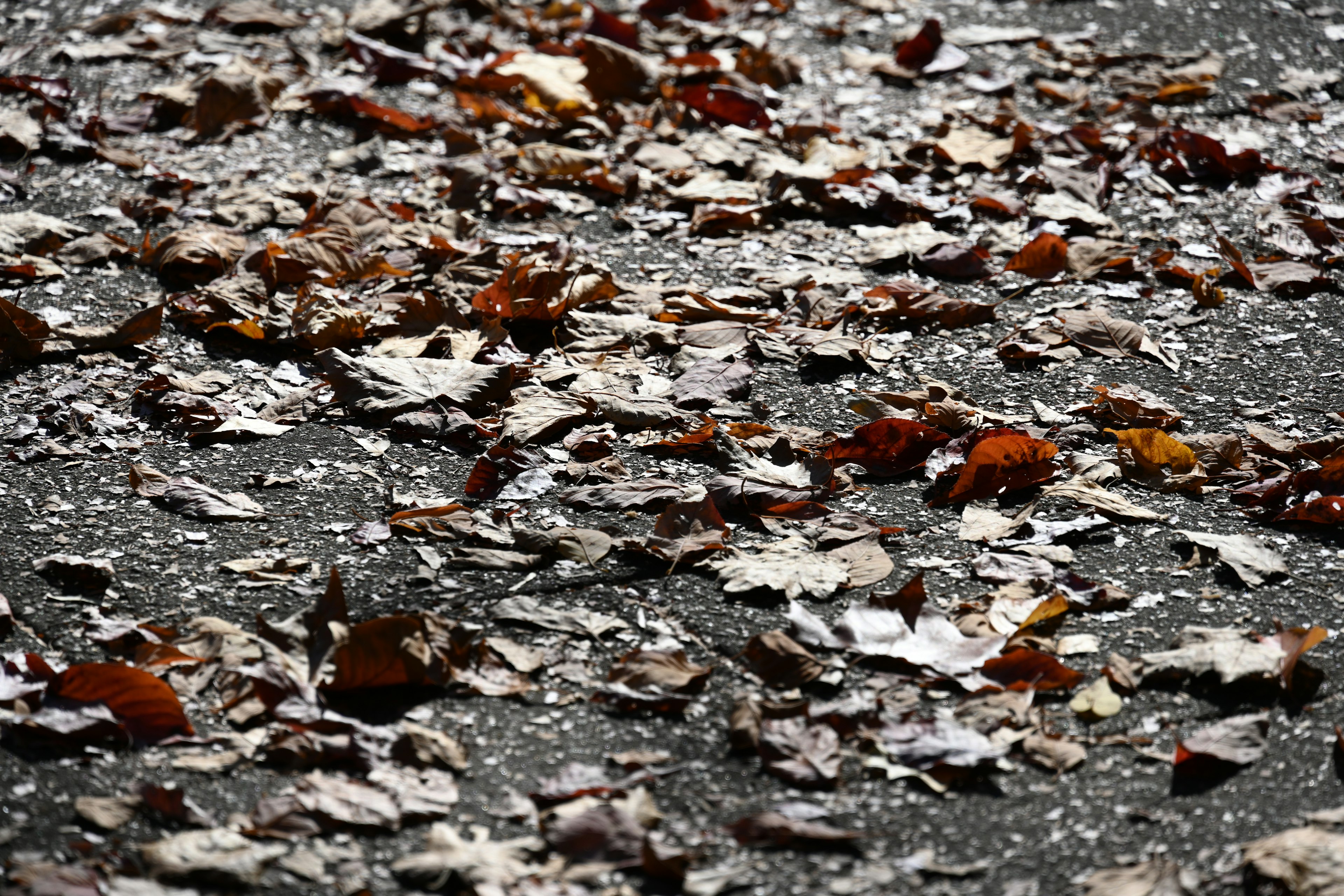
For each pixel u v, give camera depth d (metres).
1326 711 2.63
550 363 4.17
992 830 2.35
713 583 3.06
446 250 4.81
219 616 2.90
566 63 6.64
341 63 6.66
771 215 5.32
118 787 2.39
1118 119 6.17
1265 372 4.14
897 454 3.60
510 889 2.17
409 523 3.25
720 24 7.41
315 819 2.31
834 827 2.35
